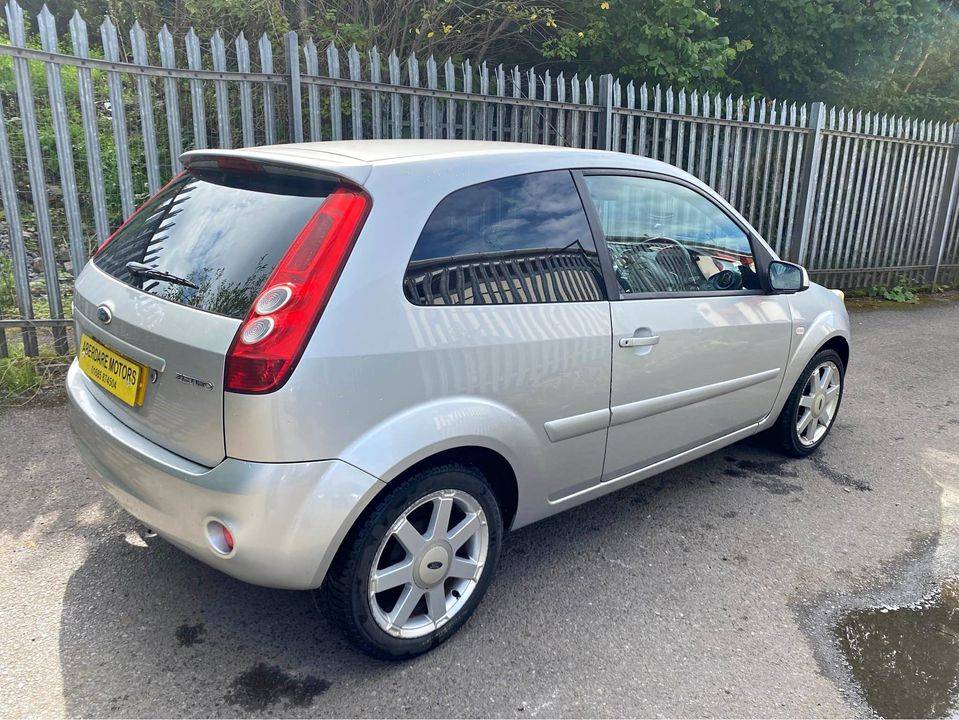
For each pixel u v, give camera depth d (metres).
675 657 2.66
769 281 3.77
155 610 2.79
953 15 10.12
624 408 3.08
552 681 2.52
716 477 4.14
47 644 2.58
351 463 2.23
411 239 2.39
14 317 4.94
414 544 2.47
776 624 2.87
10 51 4.33
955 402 5.56
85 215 7.02
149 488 2.36
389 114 5.82
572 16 8.36
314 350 2.15
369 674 2.51
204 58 7.36
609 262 3.02
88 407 2.66
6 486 3.60
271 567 2.20
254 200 2.49
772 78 10.17
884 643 2.79
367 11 7.79
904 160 9.08
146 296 2.47
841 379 4.53
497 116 6.19
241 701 2.37
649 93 8.56
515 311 2.64
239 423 2.12
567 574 3.15
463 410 2.47
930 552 3.43
